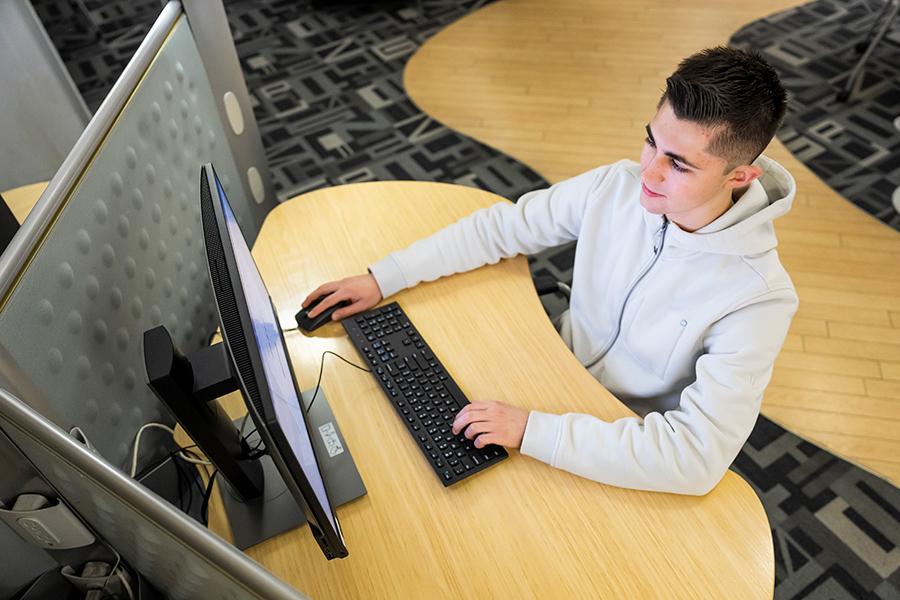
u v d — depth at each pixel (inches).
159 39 49.3
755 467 73.1
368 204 61.2
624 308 49.4
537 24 146.2
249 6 154.2
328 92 128.3
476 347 49.3
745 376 39.8
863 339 84.2
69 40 132.3
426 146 115.4
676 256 44.3
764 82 34.9
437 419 44.4
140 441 45.1
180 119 52.6
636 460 40.0
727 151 36.4
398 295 53.3
